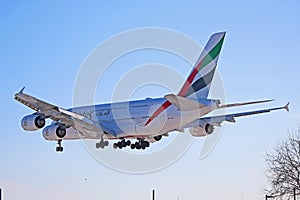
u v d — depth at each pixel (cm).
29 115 5234
